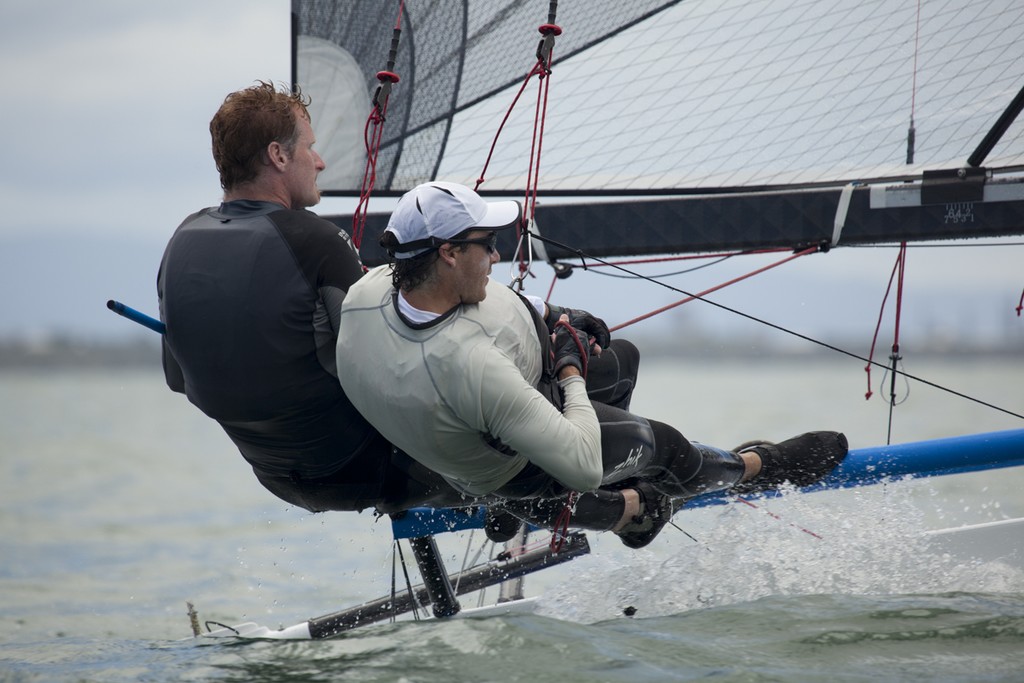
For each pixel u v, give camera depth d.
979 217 11.80
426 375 8.52
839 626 9.50
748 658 8.67
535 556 12.74
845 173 12.61
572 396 9.16
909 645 8.96
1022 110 11.91
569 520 10.36
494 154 13.42
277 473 9.99
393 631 9.77
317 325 9.14
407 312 8.65
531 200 13.16
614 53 13.01
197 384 9.29
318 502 10.10
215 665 9.11
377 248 13.28
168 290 9.22
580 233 12.80
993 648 8.85
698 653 8.81
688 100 12.90
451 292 8.64
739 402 81.81
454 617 11.45
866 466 11.63
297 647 9.57
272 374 9.09
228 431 9.77
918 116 12.40
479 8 13.32
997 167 12.04
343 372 8.95
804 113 12.66
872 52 12.50
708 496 11.87
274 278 9.01
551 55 12.29
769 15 12.67
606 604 11.29
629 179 13.09
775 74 12.70
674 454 10.41
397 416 8.75
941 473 11.77
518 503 10.32
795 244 12.30
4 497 31.77
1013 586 11.16
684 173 12.97
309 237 9.16
